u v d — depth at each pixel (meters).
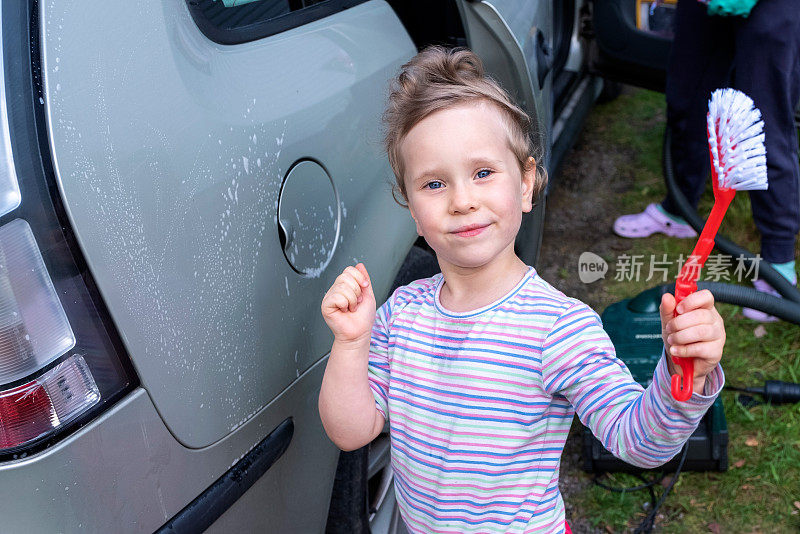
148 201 0.95
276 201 1.16
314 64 1.33
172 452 1.00
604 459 2.04
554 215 3.29
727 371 2.39
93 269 0.89
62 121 0.87
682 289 0.87
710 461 2.00
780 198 2.53
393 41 1.61
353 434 1.15
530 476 1.09
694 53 2.67
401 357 1.16
